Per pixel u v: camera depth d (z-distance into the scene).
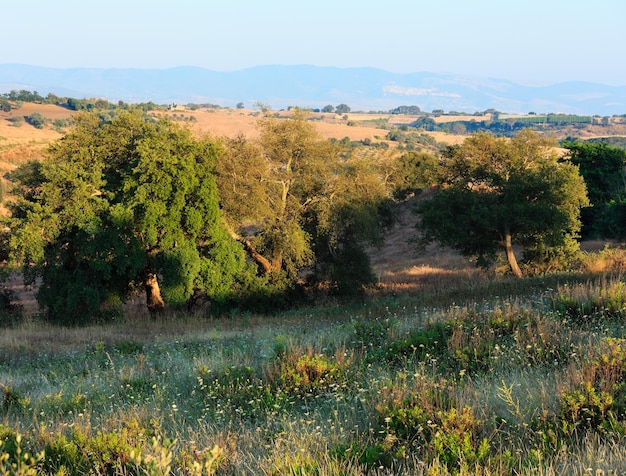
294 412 8.41
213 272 29.47
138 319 28.61
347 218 32.44
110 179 29.95
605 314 11.94
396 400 7.02
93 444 6.43
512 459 5.07
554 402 6.74
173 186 28.23
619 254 31.97
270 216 31.38
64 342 20.38
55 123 157.62
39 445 6.87
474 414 6.68
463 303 20.17
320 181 32.66
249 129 161.75
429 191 67.31
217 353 14.03
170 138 29.64
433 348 10.97
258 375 10.91
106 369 14.38
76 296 27.17
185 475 5.46
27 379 13.92
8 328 25.59
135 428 7.05
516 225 32.78
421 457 5.59
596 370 7.45
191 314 30.36
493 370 8.95
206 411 8.71
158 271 29.62
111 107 193.25
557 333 10.50
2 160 94.69
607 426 5.86
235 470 5.62
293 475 5.08
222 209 30.78
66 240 29.02
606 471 4.69
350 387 9.18
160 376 12.37
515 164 32.88
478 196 32.56
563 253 32.81
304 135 31.61
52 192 27.61
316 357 10.38
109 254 28.30
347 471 5.14
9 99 187.38
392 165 38.97
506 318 12.12
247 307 30.69
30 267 28.97
